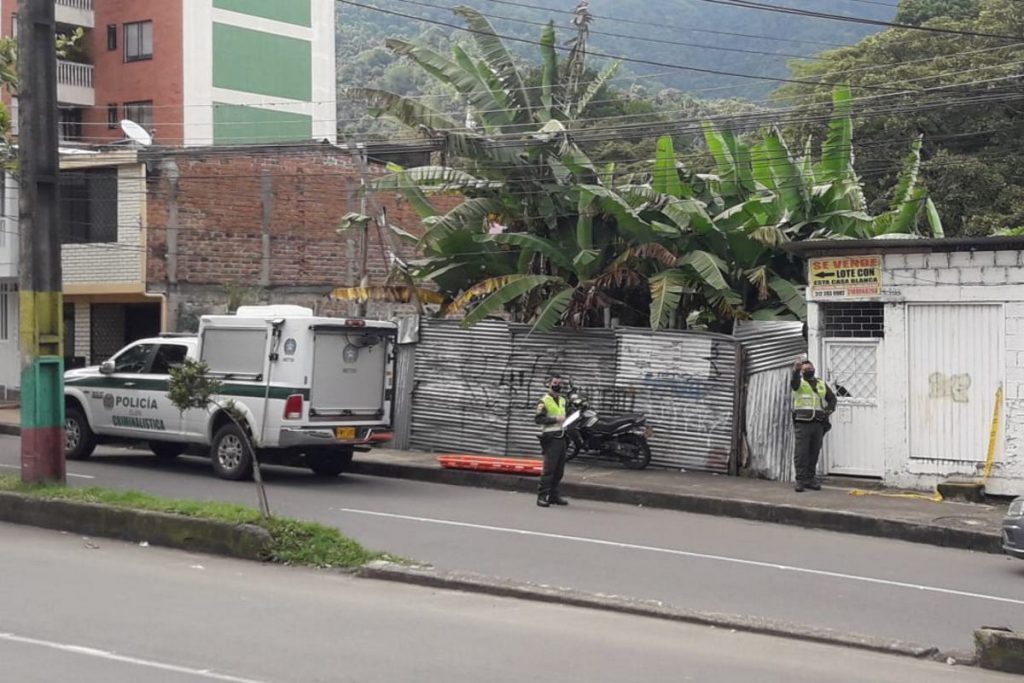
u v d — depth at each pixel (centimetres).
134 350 1873
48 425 1390
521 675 737
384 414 1792
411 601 976
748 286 2092
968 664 841
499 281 2086
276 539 1138
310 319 1695
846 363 1806
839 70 3503
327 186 3127
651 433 1947
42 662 732
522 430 2084
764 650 853
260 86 4162
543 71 2234
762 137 2333
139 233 2812
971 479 1683
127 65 3981
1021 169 3148
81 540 1222
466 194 2244
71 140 3991
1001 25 3300
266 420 1691
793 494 1691
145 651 768
